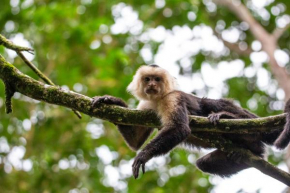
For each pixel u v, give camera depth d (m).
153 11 18.39
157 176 16.97
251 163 8.98
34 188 15.33
